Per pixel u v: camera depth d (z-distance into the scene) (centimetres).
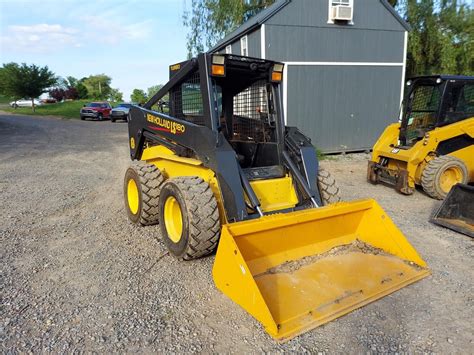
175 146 493
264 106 487
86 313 324
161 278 386
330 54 1220
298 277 355
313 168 462
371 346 286
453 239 499
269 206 441
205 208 387
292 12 1152
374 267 377
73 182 820
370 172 831
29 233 511
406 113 780
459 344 290
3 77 3659
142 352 277
